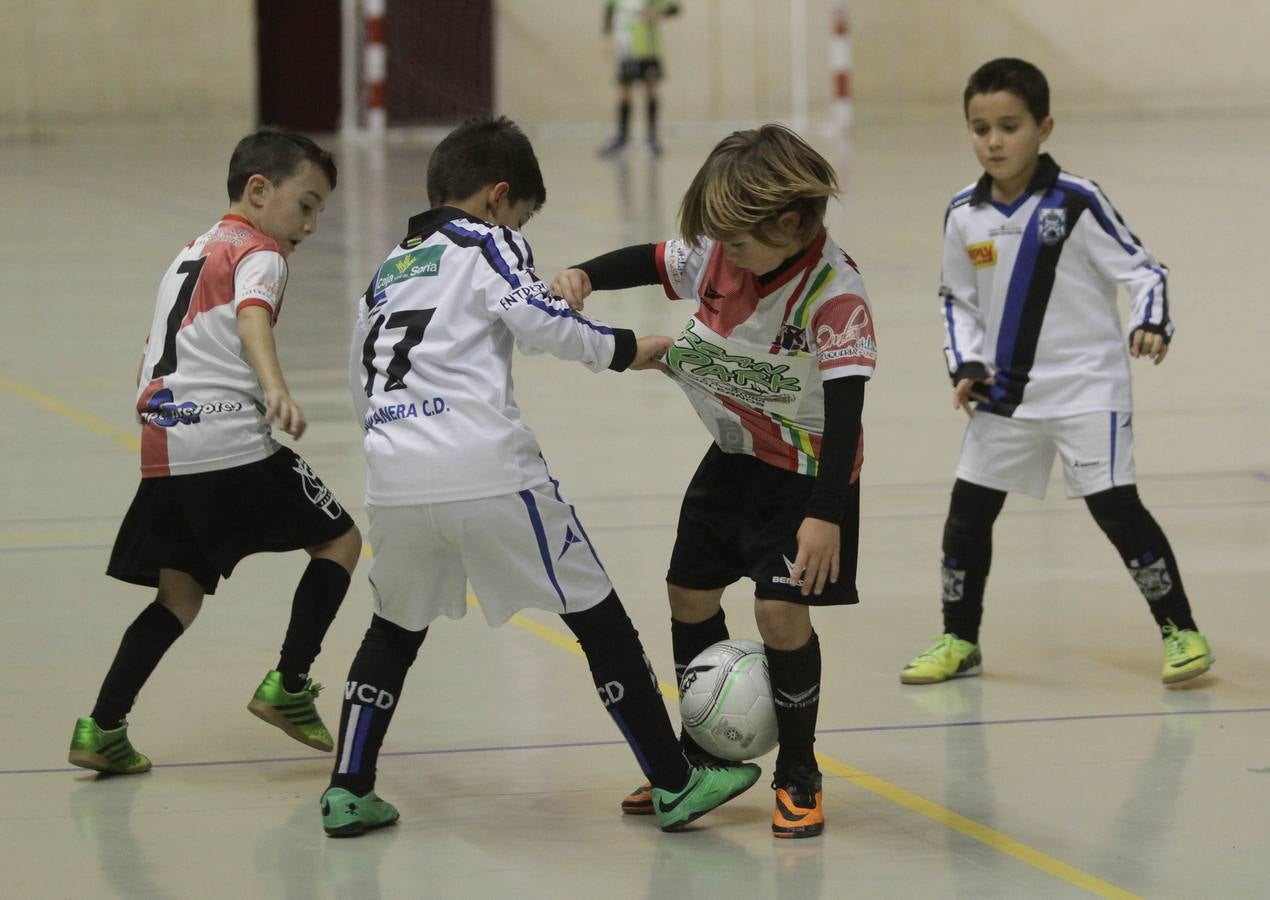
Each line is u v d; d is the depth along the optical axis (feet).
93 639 36.99
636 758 27.58
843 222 118.62
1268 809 27.55
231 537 29.53
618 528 46.55
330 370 69.87
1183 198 127.75
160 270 99.35
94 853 25.99
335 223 119.96
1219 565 43.16
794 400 26.58
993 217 35.65
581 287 27.53
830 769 29.73
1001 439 35.53
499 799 28.43
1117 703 33.40
